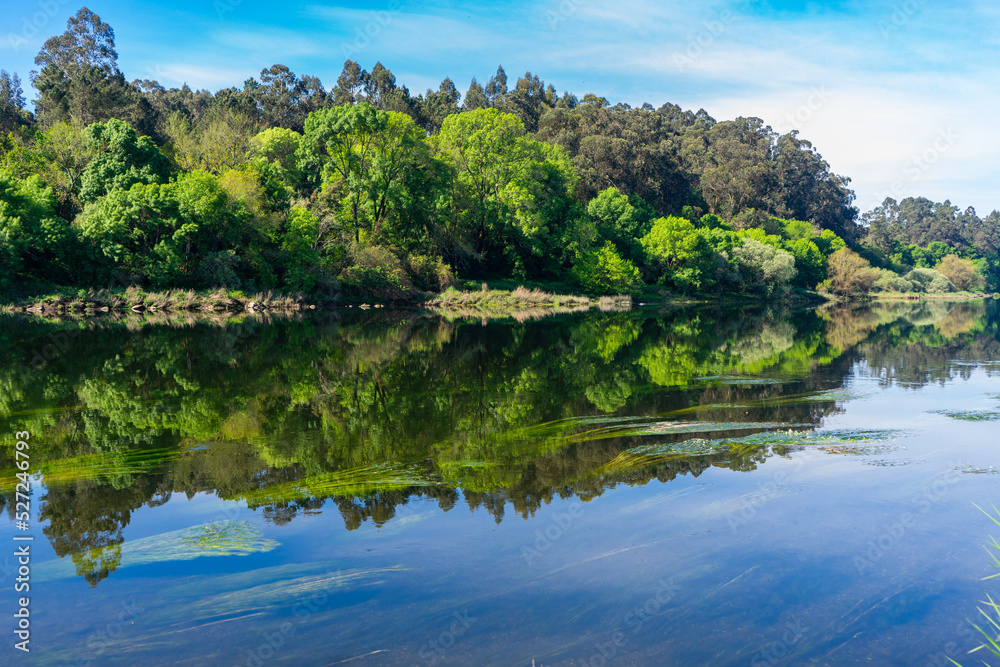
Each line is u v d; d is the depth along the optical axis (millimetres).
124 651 4602
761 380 16844
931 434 10898
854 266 84625
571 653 4566
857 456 9609
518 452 9898
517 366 19469
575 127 89500
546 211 62781
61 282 39781
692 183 95750
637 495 7910
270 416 12477
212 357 20672
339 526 6938
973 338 29391
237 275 42812
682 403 13781
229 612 5141
